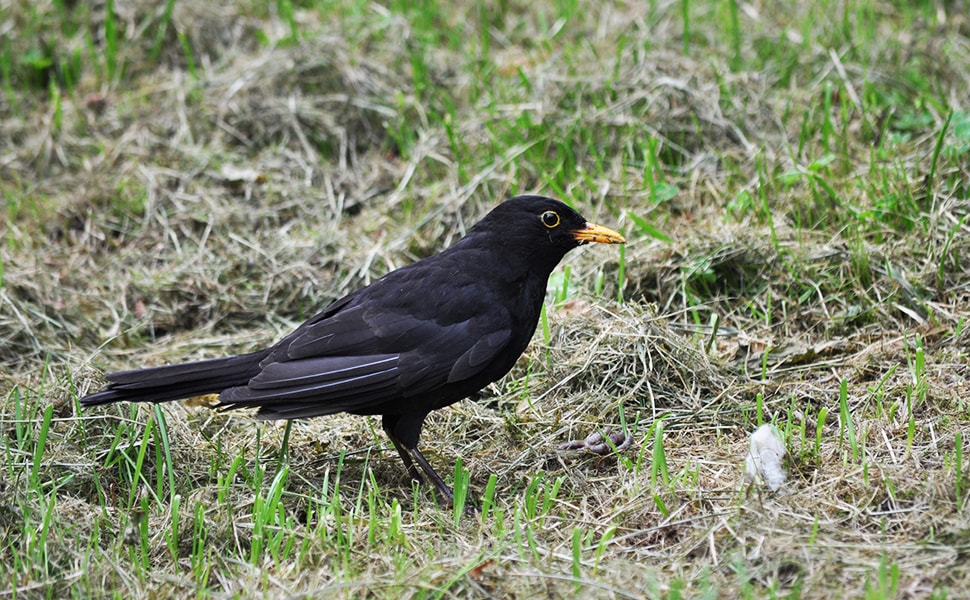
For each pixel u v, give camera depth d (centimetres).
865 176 1177
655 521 752
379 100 1383
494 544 739
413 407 843
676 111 1293
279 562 730
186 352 1086
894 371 926
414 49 1473
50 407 811
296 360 826
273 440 912
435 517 791
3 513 765
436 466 873
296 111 1357
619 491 799
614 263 1099
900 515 725
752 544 699
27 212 1274
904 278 1030
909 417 839
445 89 1412
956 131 1177
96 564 727
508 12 1582
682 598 661
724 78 1334
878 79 1334
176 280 1166
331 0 1588
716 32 1455
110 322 1133
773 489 764
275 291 1165
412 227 1215
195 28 1503
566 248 872
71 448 864
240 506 792
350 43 1455
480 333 842
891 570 642
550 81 1364
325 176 1301
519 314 863
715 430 890
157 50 1487
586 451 862
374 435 904
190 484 838
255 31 1519
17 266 1173
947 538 686
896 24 1468
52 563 725
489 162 1270
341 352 831
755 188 1191
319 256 1191
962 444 805
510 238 862
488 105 1336
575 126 1291
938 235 1066
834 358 974
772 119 1291
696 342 990
